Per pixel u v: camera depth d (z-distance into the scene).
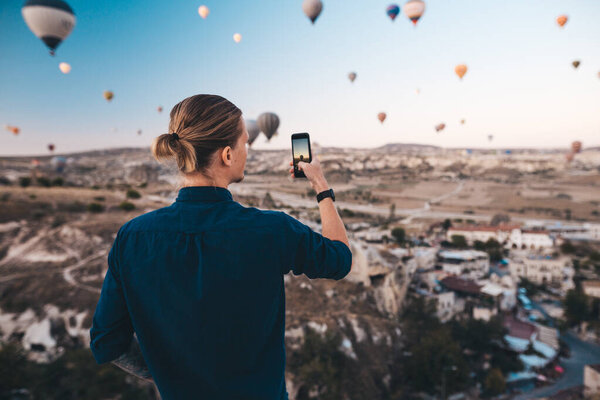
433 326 40.28
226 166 1.08
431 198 184.62
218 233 0.94
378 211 144.00
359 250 40.34
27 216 40.84
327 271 1.05
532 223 135.50
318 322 29.12
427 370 31.08
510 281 58.06
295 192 104.31
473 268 69.38
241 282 0.91
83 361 20.25
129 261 0.97
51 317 25.25
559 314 56.75
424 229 110.38
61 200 50.59
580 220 142.88
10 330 24.33
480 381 35.84
